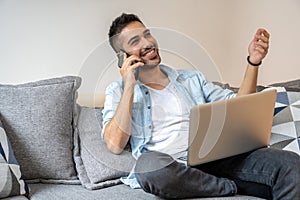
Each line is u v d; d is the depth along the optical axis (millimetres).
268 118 1776
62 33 2359
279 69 2846
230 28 2887
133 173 1850
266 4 2807
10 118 1883
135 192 1761
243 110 1671
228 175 1802
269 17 2812
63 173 1914
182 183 1628
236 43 2900
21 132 1878
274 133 2057
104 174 1888
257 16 2838
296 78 2855
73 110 2023
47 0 2299
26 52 2285
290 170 1633
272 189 1687
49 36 2330
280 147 1994
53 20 2326
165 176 1605
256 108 1706
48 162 1895
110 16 2473
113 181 1896
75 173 1946
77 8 2377
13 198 1684
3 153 1749
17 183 1721
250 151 1793
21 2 2238
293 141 1996
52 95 1961
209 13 2812
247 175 1747
